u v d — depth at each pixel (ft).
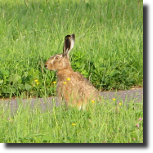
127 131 30.66
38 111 35.60
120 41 63.31
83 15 81.51
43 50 56.95
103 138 29.76
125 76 49.98
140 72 51.93
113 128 31.71
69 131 30.78
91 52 57.16
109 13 83.15
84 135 30.04
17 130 30.32
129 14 83.82
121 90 48.83
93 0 97.45
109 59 53.26
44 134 30.04
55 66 39.27
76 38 63.72
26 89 46.44
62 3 93.97
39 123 32.35
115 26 73.20
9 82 46.88
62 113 34.50
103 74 49.26
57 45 59.98
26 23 75.66
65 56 39.70
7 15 80.79
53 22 74.33
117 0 93.40
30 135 29.73
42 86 47.06
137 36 64.34
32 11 83.56
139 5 89.86
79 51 53.67
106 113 33.35
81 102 36.37
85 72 50.24
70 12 82.48
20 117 33.24
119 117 33.14
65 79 37.88
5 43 62.59
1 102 41.68
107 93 46.26
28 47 59.62
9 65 51.65
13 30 72.13
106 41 63.31
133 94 45.11
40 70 50.96
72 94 36.37
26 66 51.24
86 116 33.68
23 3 95.45
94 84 49.52
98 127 31.55
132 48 59.57
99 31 70.08
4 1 100.83
